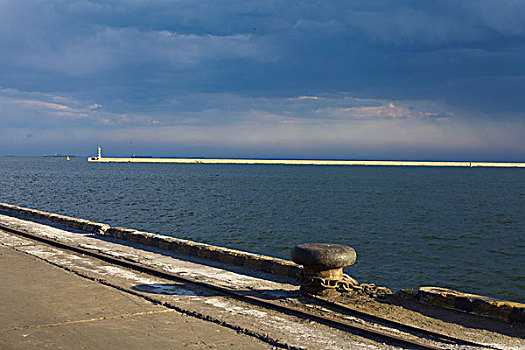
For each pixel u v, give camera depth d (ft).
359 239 92.84
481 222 126.00
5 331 17.66
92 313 20.27
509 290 58.03
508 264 72.64
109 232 44.78
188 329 18.72
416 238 96.22
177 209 138.00
